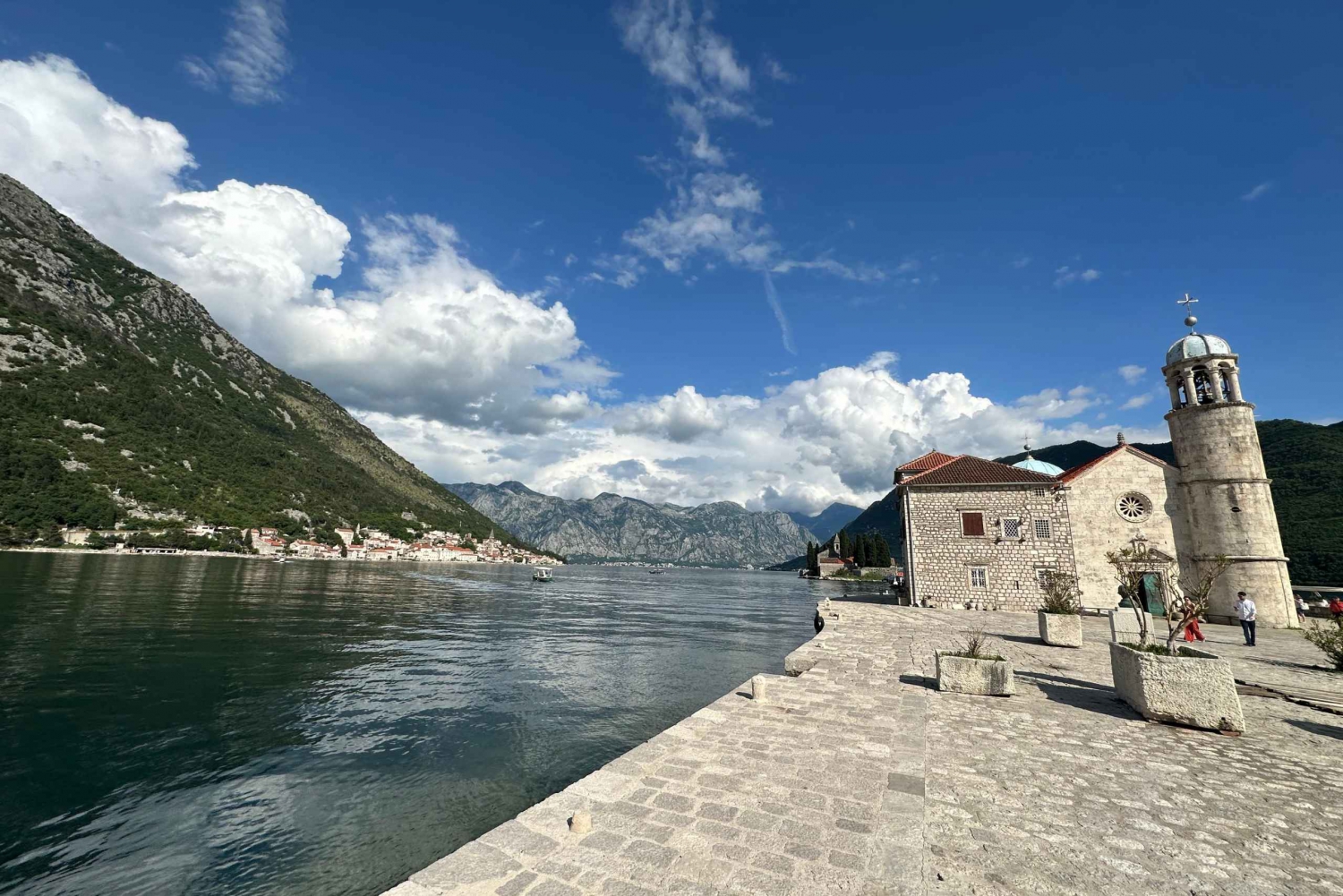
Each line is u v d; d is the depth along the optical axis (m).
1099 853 5.45
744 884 4.77
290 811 11.75
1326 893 4.78
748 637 38.88
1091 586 34.78
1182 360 33.69
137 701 18.88
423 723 17.61
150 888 9.05
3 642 26.81
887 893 4.68
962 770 7.66
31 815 11.22
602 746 15.91
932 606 36.78
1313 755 8.49
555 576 153.50
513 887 4.68
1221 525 31.33
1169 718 9.97
